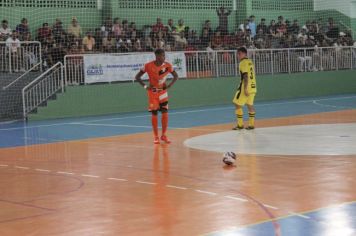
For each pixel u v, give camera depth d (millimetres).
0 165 11469
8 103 22547
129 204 7695
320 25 33875
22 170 10789
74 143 14773
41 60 23312
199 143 14000
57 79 23391
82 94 23750
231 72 28359
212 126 18047
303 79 30906
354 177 9219
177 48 27172
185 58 26641
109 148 13562
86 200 8023
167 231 6340
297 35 31641
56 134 17062
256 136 15102
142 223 6703
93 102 24062
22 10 25484
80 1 27031
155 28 26953
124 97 24984
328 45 32719
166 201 7820
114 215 7117
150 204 7668
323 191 8203
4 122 21672
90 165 11148
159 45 26469
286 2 34156
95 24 27469
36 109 22641
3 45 22672
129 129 17859
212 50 27750
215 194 8203
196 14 30656
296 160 11078
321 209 7117
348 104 25547
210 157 11734
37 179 9812
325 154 11719
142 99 25562
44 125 20062
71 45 24484
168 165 10891
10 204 7895
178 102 26422
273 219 6711
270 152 12203
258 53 29078
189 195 8180
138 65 25375
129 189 8719
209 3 31062
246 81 16297
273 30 31062
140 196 8188
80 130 18000
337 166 10266
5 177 10086
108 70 24516
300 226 6363
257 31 30969
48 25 25547
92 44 25234
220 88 27891
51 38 24047
